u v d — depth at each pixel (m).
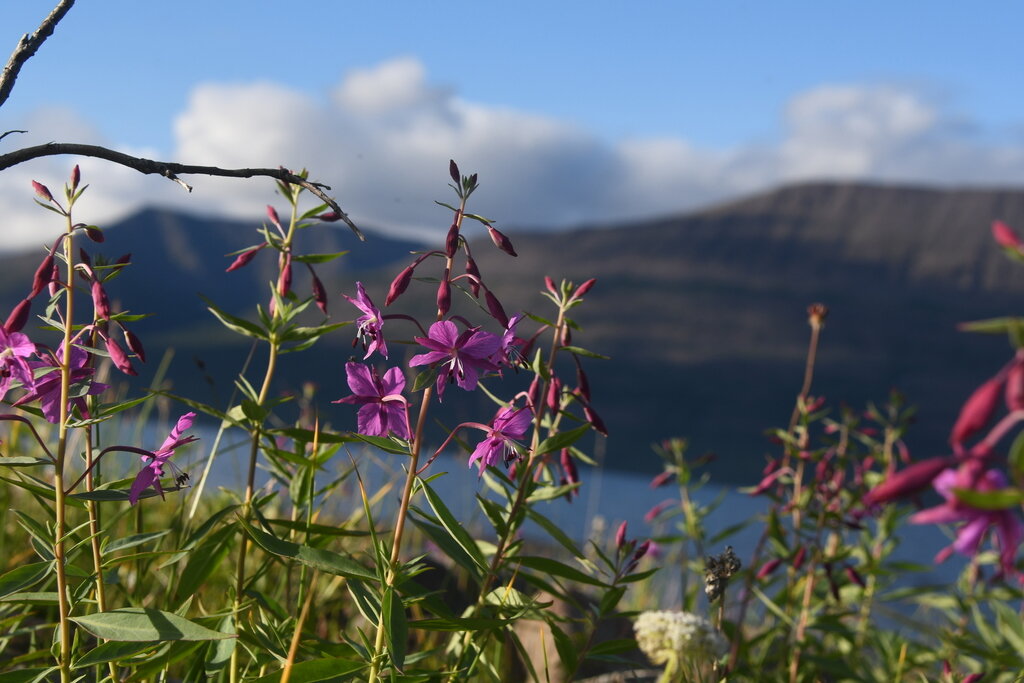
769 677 3.38
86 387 1.80
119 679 1.99
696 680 2.54
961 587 3.98
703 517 3.88
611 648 2.42
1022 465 0.86
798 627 3.60
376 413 1.98
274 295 2.57
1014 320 0.83
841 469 3.75
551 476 2.48
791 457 3.79
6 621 2.05
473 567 2.20
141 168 1.75
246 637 2.12
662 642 2.61
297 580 3.45
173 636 1.71
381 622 1.93
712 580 2.66
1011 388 0.88
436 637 3.46
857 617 4.18
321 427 2.83
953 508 0.92
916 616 4.75
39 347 1.74
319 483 3.50
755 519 3.76
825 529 3.74
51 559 1.87
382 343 1.93
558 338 2.16
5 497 3.54
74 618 1.77
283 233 2.58
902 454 3.91
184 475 1.91
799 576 3.82
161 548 2.89
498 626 2.06
